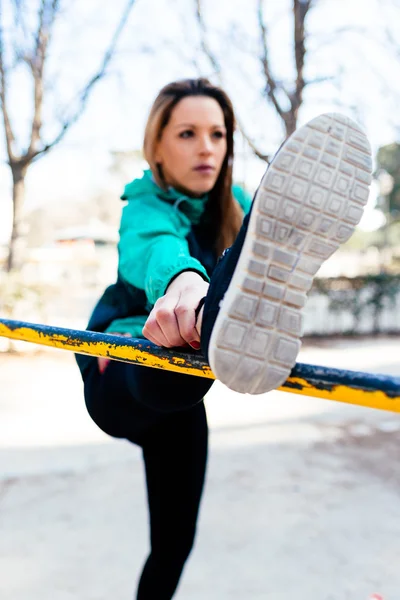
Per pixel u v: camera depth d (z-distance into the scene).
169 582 1.39
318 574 2.23
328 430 4.15
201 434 1.44
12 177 9.20
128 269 1.09
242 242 0.66
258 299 0.62
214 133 1.33
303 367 0.64
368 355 7.84
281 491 3.03
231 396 5.30
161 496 1.41
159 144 1.31
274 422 4.38
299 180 0.65
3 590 2.12
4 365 7.02
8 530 2.61
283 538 2.51
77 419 4.49
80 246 20.23
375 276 10.52
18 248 9.27
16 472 3.32
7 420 4.48
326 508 2.82
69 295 10.88
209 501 2.91
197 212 1.34
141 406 1.13
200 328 0.70
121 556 2.36
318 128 0.66
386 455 3.58
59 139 9.05
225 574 2.23
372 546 2.44
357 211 0.67
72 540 2.51
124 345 0.81
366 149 0.68
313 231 0.65
